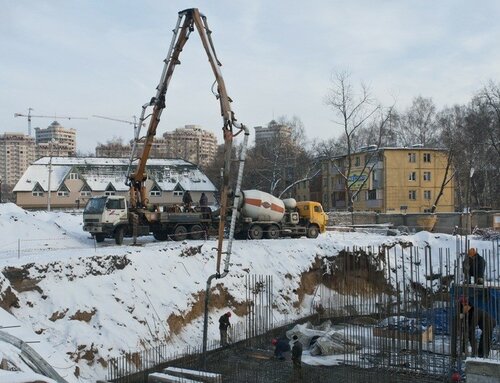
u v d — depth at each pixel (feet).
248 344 62.49
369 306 78.69
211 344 60.85
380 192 197.47
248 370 52.85
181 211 90.63
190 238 89.61
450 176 193.16
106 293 58.34
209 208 93.50
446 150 187.01
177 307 63.05
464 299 50.01
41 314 52.31
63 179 207.21
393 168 196.13
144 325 58.03
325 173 233.76
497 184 192.75
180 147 414.62
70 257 59.16
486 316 50.72
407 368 52.49
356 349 59.88
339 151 234.79
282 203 97.35
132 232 83.10
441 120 217.97
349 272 86.22
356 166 210.79
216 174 250.57
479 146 181.06
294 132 230.89
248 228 93.45
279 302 75.87
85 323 54.39
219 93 58.39
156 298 62.08
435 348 57.88
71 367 45.44
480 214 142.20
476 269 52.75
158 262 67.36
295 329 65.77
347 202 180.04
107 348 52.39
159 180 213.05
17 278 53.06
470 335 52.42
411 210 196.95
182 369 48.93
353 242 94.73
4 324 44.65
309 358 57.62
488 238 113.09
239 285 73.41
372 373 51.34
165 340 58.80
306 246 88.99
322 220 104.63
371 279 84.28
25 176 207.72
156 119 79.30
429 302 61.31
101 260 61.11
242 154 55.06
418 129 232.12
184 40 70.64
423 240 105.70
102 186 209.77
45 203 205.16
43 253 63.93
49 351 44.98
